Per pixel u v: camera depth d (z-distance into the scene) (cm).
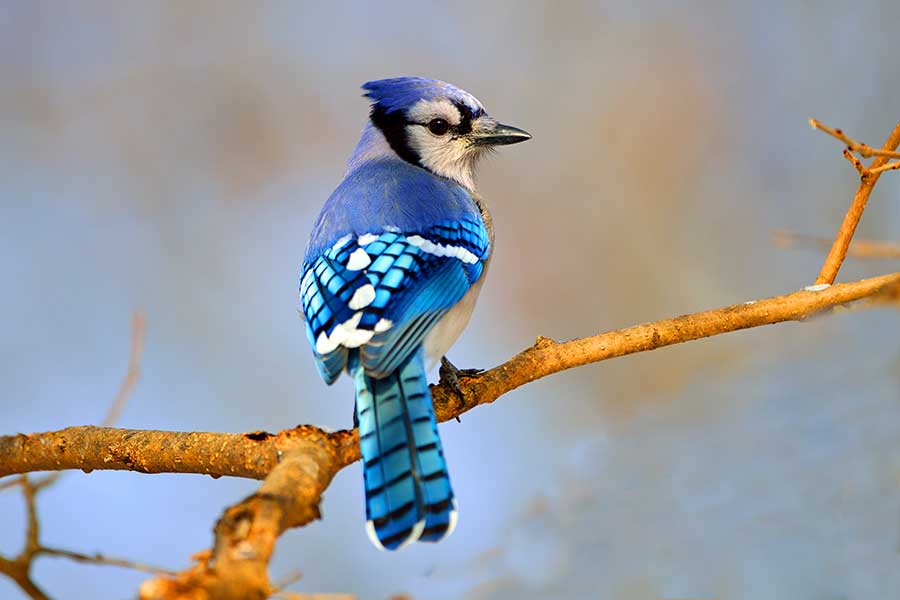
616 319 1503
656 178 1554
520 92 1620
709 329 811
